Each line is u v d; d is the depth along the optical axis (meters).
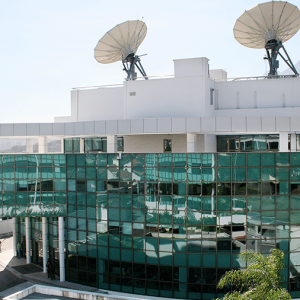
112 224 26.50
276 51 36.81
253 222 24.02
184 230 24.55
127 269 26.08
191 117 29.61
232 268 24.03
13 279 29.56
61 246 28.83
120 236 26.22
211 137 32.84
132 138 33.88
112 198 26.42
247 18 36.81
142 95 34.03
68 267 28.94
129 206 25.84
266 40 37.25
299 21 36.06
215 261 24.17
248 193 23.98
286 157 24.00
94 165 27.11
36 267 32.84
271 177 24.00
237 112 33.62
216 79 38.72
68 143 41.97
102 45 39.19
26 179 29.12
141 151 33.59
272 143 32.78
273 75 34.25
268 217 24.05
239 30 38.28
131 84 34.44
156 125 27.73
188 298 24.50
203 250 24.31
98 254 27.19
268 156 23.95
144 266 25.53
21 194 29.20
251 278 16.91
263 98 33.72
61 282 28.66
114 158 26.28
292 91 33.25
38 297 19.89
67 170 28.50
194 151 27.28
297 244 24.17
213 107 34.31
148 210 25.34
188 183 24.44
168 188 24.83
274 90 33.53
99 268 27.20
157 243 25.14
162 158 24.92
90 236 27.56
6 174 29.33
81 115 40.28
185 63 32.88
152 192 25.19
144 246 25.48
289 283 24.09
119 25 37.88
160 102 33.34
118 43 39.47
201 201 24.25
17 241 36.81
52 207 28.83
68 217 28.69
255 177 24.00
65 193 28.75
